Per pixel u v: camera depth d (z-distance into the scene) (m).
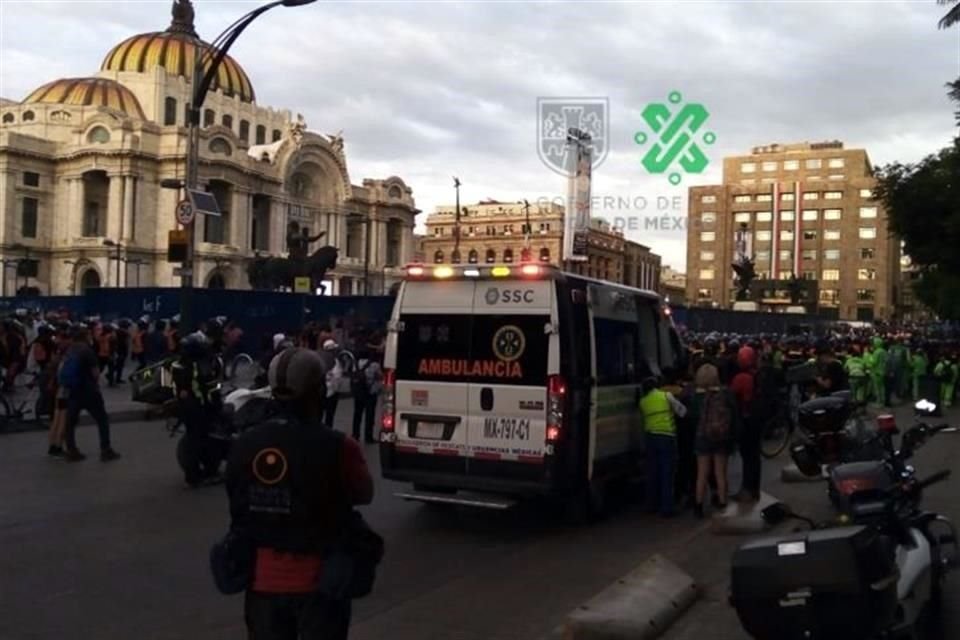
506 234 117.06
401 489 12.16
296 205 108.75
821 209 123.12
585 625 5.81
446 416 9.84
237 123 119.62
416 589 7.43
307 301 36.22
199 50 20.58
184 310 18.98
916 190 27.36
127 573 7.64
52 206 101.12
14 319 26.06
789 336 40.22
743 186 127.25
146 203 97.69
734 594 4.73
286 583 3.48
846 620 4.50
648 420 10.80
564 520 10.30
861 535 4.69
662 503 10.72
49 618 6.41
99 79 110.00
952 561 6.32
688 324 44.78
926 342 34.53
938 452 15.27
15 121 105.69
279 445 3.50
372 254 120.50
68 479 12.00
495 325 9.70
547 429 9.38
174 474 12.65
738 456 16.27
